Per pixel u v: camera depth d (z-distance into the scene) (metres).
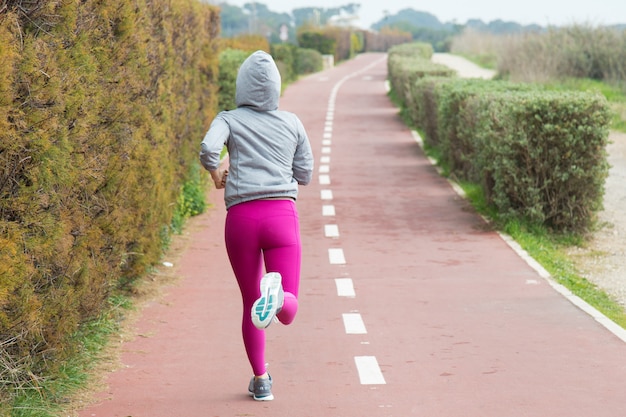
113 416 7.19
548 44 48.53
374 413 7.27
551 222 16.41
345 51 112.69
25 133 6.48
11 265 6.28
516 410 7.29
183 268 13.18
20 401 7.02
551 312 10.73
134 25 10.05
